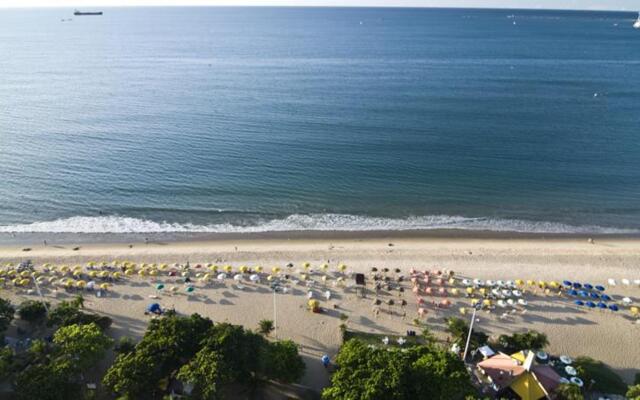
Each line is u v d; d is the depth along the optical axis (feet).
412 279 183.62
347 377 120.98
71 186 273.54
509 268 196.03
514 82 563.07
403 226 235.81
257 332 154.20
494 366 135.54
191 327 135.44
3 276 184.55
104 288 177.47
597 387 133.80
